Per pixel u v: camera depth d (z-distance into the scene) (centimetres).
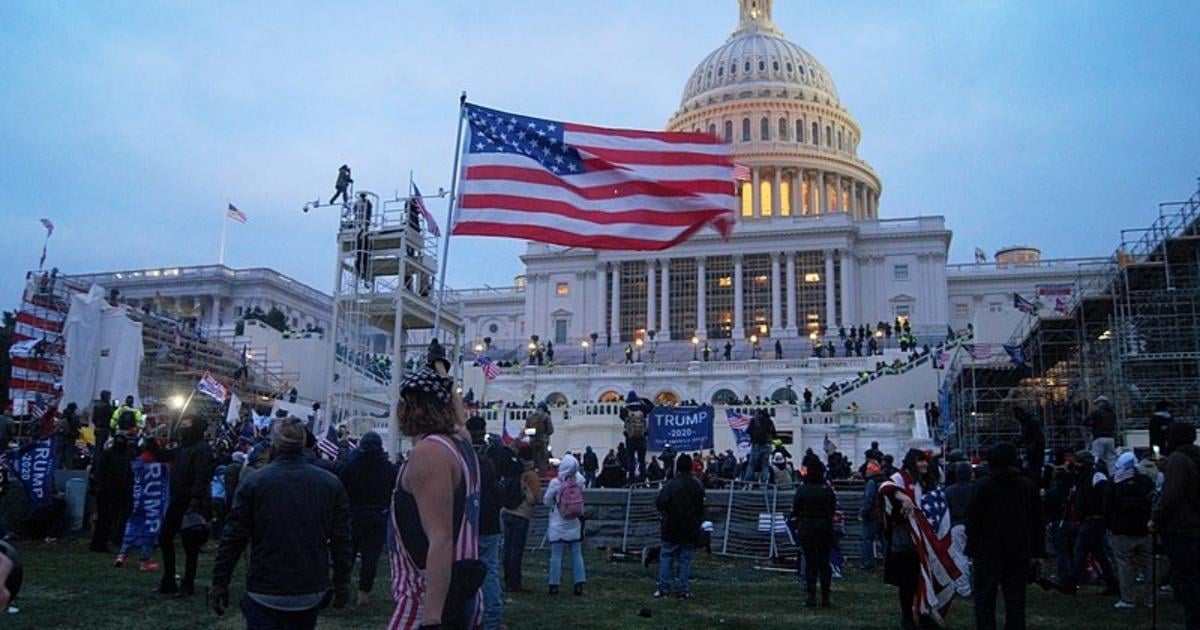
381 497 1362
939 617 1350
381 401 5434
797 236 9919
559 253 10700
